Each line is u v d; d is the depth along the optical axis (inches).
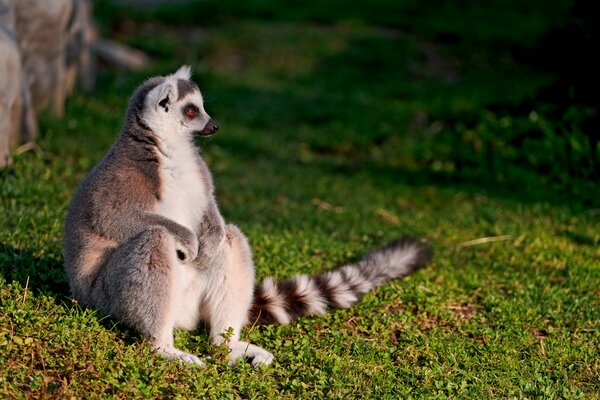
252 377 281.1
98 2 991.0
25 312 287.3
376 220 508.7
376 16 1045.2
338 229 480.1
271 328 323.3
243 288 304.7
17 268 335.6
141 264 275.7
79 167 535.2
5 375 259.8
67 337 280.4
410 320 344.2
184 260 288.2
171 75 323.6
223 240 303.3
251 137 694.5
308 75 876.0
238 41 941.2
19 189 454.0
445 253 439.8
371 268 363.9
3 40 483.8
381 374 297.0
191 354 288.0
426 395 281.4
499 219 507.8
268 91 819.4
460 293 382.3
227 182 575.2
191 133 307.6
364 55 924.6
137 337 288.7
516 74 888.3
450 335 332.5
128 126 300.8
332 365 297.4
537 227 486.3
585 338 339.6
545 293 380.5
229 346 300.7
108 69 824.9
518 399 282.5
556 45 571.2
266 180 586.9
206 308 309.0
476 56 943.0
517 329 341.4
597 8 556.7
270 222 487.2
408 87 843.4
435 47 966.4
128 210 287.1
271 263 390.0
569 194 561.9
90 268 290.8
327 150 691.4
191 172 303.7
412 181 610.9
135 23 979.3
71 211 300.8
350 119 749.9
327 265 404.5
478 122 684.7
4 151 486.6
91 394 257.0
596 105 575.5
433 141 690.2
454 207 550.6
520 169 606.5
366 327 336.5
